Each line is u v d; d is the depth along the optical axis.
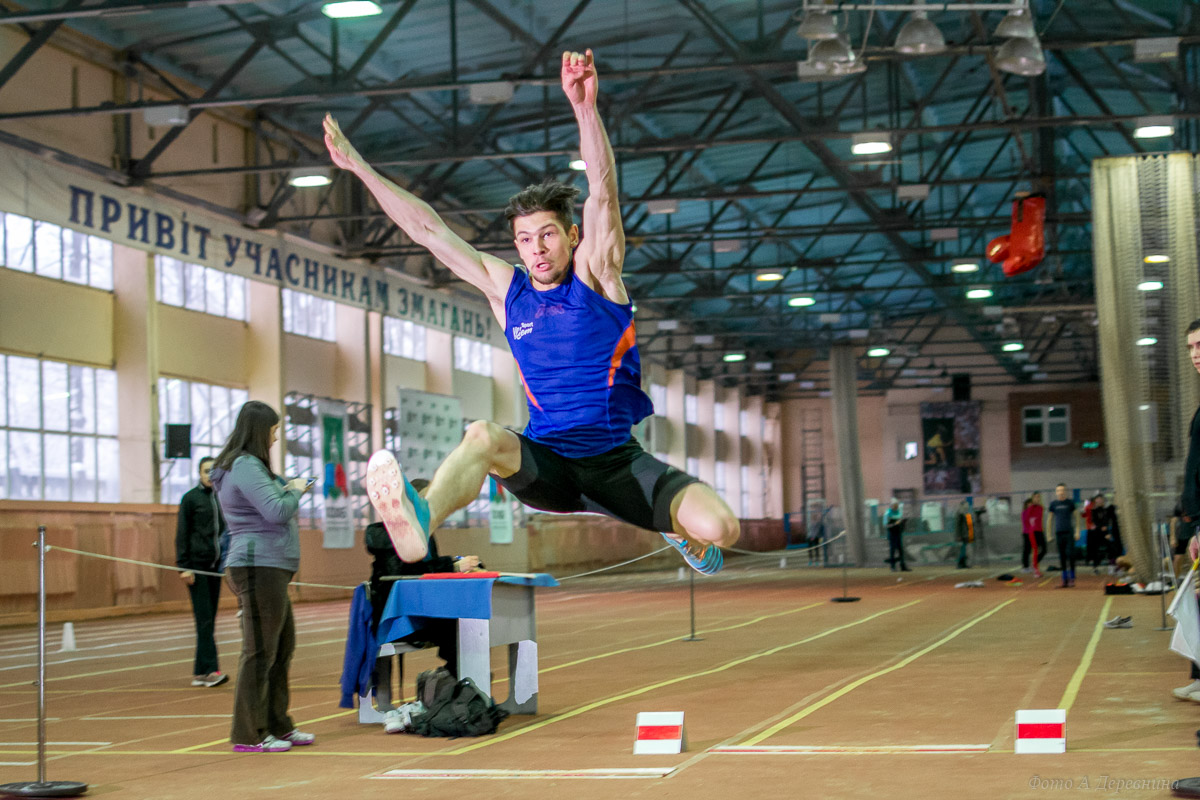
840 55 15.24
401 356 31.59
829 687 8.55
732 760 5.59
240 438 6.38
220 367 25.45
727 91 25.83
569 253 4.26
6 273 20.38
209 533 10.20
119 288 22.80
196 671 10.16
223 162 24.97
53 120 20.64
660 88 25.64
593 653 11.93
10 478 20.33
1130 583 20.66
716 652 11.71
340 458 25.48
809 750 5.81
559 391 4.25
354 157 4.55
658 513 4.24
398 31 21.44
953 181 26.14
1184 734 5.98
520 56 23.00
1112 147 32.09
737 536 4.18
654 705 7.88
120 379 22.69
